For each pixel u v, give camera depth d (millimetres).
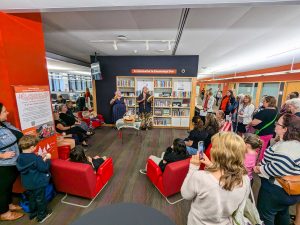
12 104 2082
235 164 944
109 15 2586
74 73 11875
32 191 2002
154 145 4707
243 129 4418
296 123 1364
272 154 1442
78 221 1203
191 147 3049
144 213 1278
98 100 6730
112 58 6363
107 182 2896
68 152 3289
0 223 2031
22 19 2174
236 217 993
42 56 2561
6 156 1873
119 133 5473
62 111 4434
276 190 1430
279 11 2328
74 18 2730
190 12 2445
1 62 1981
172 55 6152
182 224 2074
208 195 936
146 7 1757
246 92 9000
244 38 3650
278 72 6156
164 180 2375
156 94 6535
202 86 19094
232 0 1587
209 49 4906
